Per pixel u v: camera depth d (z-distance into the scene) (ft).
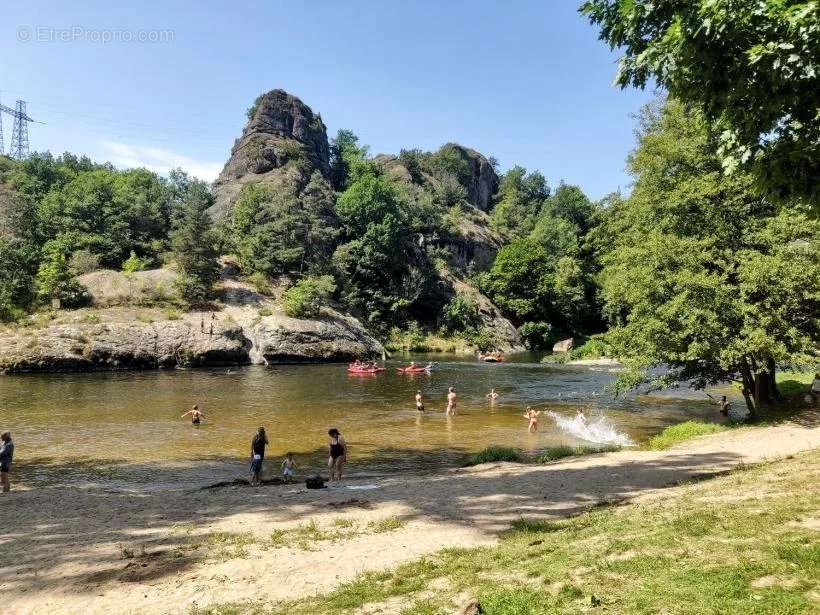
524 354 257.96
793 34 21.72
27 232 218.18
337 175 407.85
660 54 26.25
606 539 26.76
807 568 18.70
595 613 18.19
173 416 93.30
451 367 184.65
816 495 28.89
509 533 33.65
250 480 57.21
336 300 246.27
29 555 32.42
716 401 109.60
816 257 63.62
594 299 313.32
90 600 25.54
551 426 88.02
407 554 30.78
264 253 231.09
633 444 73.87
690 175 76.95
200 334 176.55
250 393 120.37
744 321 64.54
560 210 426.51
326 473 61.21
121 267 224.53
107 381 136.26
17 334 153.07
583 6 29.14
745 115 25.52
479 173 553.23
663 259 71.26
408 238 309.63
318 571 28.53
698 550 22.52
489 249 366.02
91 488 53.83
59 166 344.90
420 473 60.44
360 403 109.09
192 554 31.71
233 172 346.13
